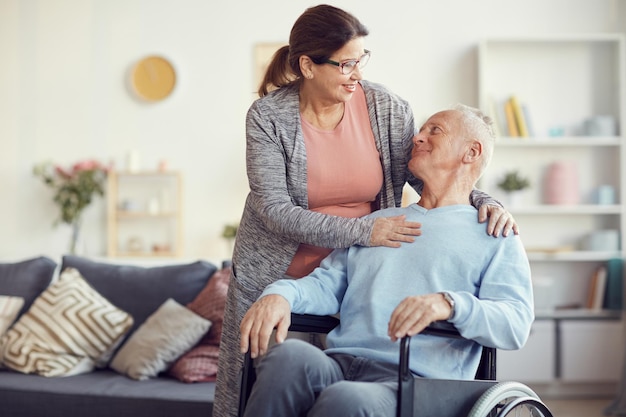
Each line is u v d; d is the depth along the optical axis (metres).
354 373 1.81
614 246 5.14
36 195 5.52
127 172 5.36
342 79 1.97
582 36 5.12
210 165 5.46
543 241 5.32
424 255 1.89
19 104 5.54
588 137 5.19
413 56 5.34
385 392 1.66
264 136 2.05
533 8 5.34
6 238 5.52
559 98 5.32
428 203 2.02
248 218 2.12
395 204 2.16
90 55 5.52
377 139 2.11
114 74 5.50
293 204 2.06
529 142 5.10
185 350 3.26
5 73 5.54
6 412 3.11
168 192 5.48
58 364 3.34
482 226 1.93
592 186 5.30
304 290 1.91
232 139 5.45
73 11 5.52
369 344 1.86
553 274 5.30
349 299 1.94
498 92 5.32
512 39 5.13
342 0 5.38
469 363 1.87
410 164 2.03
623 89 5.16
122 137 5.50
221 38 5.46
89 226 5.50
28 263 3.84
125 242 5.50
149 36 5.48
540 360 4.94
